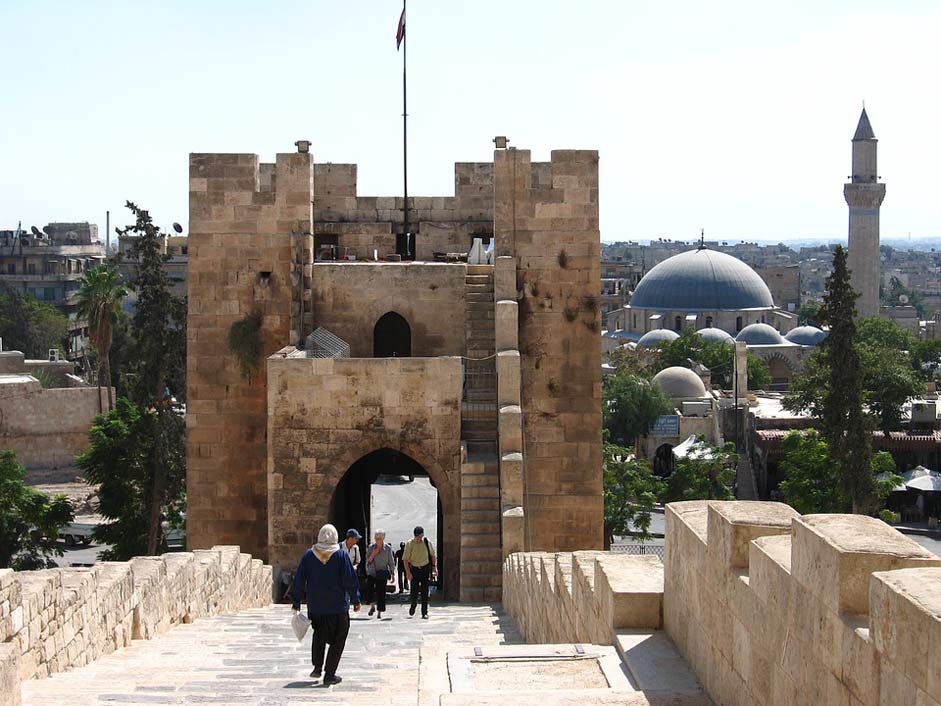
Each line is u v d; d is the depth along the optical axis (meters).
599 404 40.56
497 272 39.84
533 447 40.56
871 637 8.93
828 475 83.19
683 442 126.69
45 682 17.05
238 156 40.44
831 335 76.06
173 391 74.50
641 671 13.55
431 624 28.38
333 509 37.50
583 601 17.48
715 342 192.62
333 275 40.69
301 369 36.47
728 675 12.20
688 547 13.85
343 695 16.53
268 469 36.66
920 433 109.62
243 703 15.70
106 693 16.17
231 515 40.69
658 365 172.62
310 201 40.78
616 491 85.19
